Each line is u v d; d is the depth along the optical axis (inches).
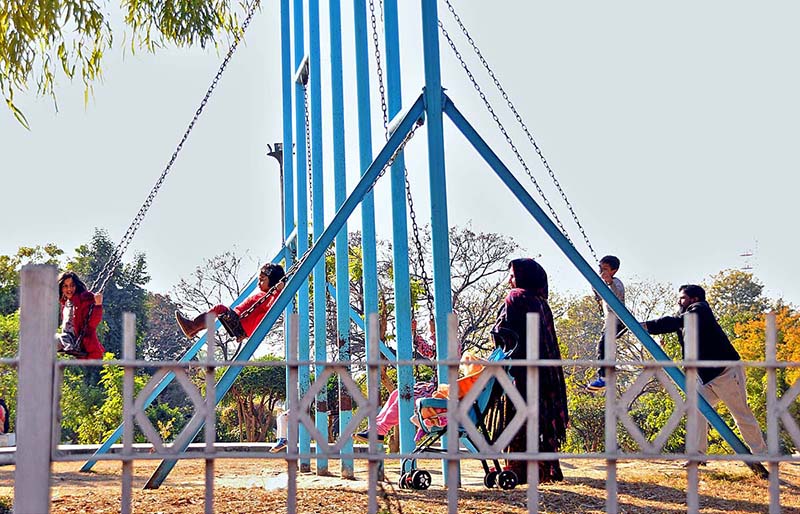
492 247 1296.8
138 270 1951.3
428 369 805.9
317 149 448.5
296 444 199.0
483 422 319.9
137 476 417.7
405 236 358.3
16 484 194.5
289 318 201.9
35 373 196.7
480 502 302.7
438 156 328.2
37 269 198.8
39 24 362.0
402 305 352.2
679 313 402.0
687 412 201.9
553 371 329.1
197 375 1553.9
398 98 382.3
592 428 1519.4
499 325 325.7
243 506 297.9
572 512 287.1
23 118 368.8
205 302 1658.5
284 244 525.7
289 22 516.1
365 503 303.6
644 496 319.9
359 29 403.9
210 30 408.2
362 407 201.6
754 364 199.9
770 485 200.4
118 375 1178.6
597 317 1728.6
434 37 331.3
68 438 1278.3
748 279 1841.8
